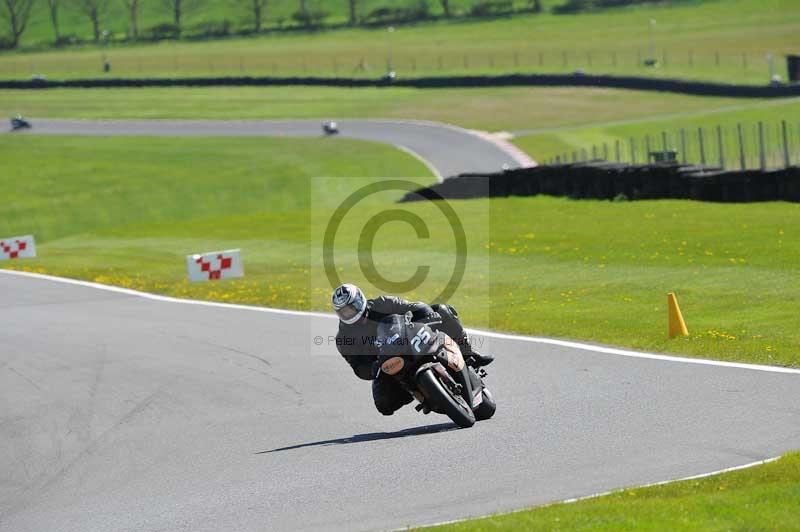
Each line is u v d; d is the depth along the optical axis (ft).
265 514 88.99
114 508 96.07
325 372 161.68
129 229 479.41
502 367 156.46
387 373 111.04
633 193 386.32
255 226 441.27
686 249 264.93
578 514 77.77
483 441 109.81
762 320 178.19
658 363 150.82
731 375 138.31
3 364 186.39
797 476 85.56
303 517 87.04
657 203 363.97
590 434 110.32
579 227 330.34
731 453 98.63
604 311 202.49
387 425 124.67
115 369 174.50
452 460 102.53
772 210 313.94
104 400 151.12
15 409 149.69
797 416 112.68
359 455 107.86
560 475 94.12
